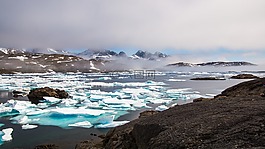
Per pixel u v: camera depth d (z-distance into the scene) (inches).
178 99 1055.0
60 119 681.6
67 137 502.6
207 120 245.6
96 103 936.3
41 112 735.7
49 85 1713.8
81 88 1604.3
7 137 489.1
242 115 241.1
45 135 517.0
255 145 184.5
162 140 223.8
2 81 2054.6
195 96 1127.6
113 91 1427.2
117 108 852.6
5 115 737.0
